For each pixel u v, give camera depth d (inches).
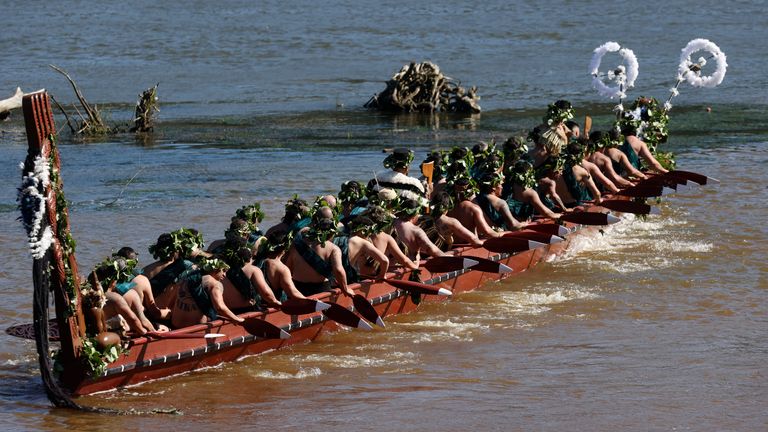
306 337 1812.3
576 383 1581.0
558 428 1391.5
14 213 2787.9
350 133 4453.7
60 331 1489.9
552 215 2346.2
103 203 2925.7
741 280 2192.4
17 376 1611.7
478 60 7347.4
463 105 5128.0
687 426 1397.6
